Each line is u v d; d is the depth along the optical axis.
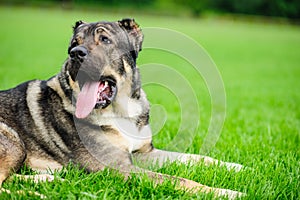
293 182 4.67
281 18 54.00
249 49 25.84
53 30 28.17
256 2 54.47
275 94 11.79
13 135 4.77
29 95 5.11
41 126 4.96
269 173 4.93
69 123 4.87
